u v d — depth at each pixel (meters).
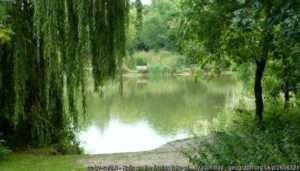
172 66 48.22
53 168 8.69
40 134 10.95
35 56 10.35
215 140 7.48
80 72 9.96
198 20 11.43
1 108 10.48
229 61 12.97
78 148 12.21
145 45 52.66
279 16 6.19
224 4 10.05
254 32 11.05
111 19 10.16
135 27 11.20
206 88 34.38
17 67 9.98
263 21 7.26
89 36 9.90
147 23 51.78
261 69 12.09
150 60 49.69
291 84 10.70
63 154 11.15
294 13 5.98
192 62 13.37
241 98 19.09
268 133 7.25
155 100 27.31
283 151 6.10
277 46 9.62
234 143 6.63
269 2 6.34
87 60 10.00
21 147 10.99
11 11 9.98
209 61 12.96
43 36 10.02
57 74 10.17
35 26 9.91
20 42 10.02
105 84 10.48
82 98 10.38
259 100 12.29
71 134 11.80
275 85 13.43
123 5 10.26
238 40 11.38
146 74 48.19
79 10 9.65
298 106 12.53
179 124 18.25
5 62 10.23
